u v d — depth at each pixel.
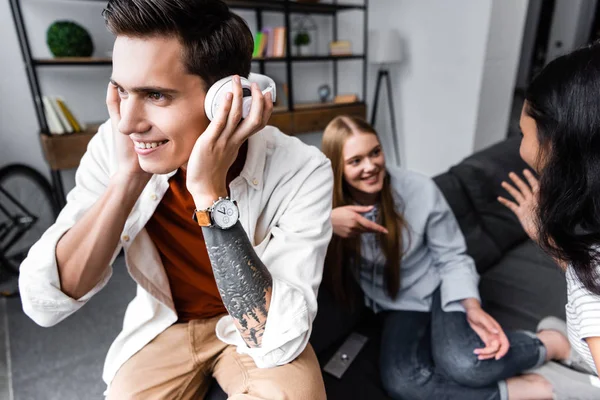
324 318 1.14
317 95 3.81
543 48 3.65
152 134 0.53
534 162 0.66
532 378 1.02
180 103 0.51
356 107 3.40
